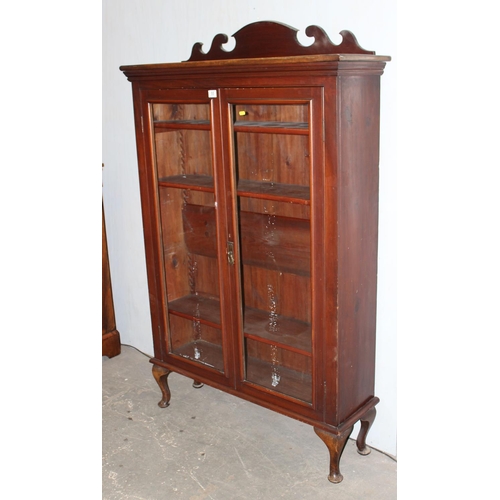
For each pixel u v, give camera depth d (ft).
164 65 6.57
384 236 6.75
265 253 6.97
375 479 6.84
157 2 8.44
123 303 10.84
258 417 8.31
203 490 6.73
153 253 7.81
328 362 6.23
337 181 5.59
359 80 5.63
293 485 6.77
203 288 8.20
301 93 5.59
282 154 6.80
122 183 9.99
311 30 6.32
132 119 9.41
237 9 7.49
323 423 6.49
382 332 7.13
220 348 8.15
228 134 6.34
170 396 8.68
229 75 6.08
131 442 7.76
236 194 6.55
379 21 6.17
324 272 5.96
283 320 7.17
